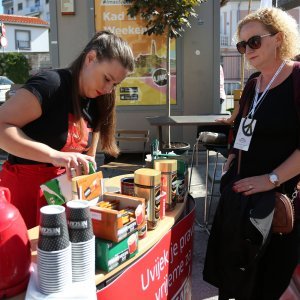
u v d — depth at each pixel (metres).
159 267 1.75
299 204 1.90
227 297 1.99
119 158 6.65
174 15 5.38
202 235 3.71
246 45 1.90
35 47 38.62
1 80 15.47
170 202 1.99
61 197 1.62
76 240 1.27
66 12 6.33
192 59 6.56
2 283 1.20
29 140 1.66
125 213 1.47
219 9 6.42
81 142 2.01
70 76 1.84
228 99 10.80
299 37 1.89
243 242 1.85
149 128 6.71
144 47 6.49
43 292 1.20
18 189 2.00
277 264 1.92
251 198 1.83
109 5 6.35
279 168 1.82
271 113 1.85
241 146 1.96
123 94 6.62
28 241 1.28
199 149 6.74
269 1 4.88
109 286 1.37
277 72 1.87
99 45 1.75
